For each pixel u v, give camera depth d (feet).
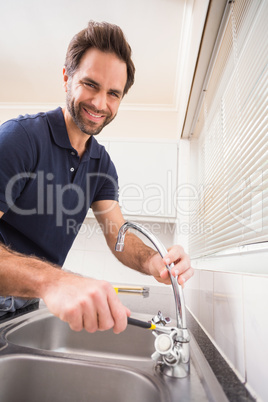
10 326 2.62
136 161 7.02
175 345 1.77
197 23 3.74
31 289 1.62
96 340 3.04
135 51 6.61
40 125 3.15
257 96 2.18
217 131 3.88
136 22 5.91
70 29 6.27
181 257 2.16
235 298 1.82
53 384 1.75
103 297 1.43
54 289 1.52
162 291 6.46
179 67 6.93
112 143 7.18
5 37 6.60
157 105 8.62
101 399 1.68
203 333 2.75
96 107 3.12
